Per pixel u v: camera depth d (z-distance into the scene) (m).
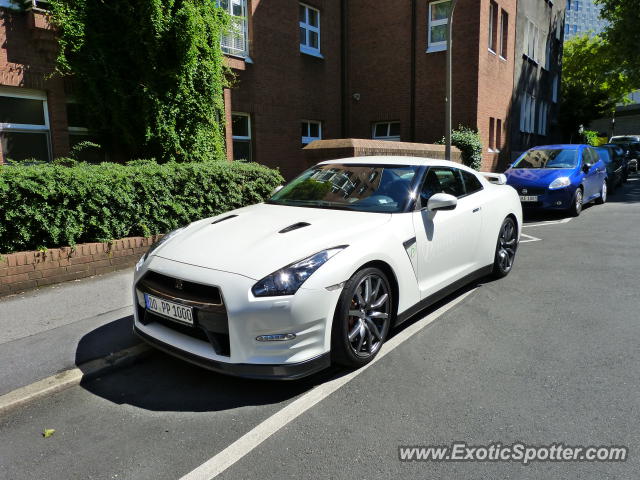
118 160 8.20
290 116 13.66
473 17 14.69
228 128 10.88
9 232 5.18
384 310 3.67
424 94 15.80
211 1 8.70
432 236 4.16
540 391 3.11
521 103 20.42
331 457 2.49
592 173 11.41
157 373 3.52
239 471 2.40
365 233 3.57
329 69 15.48
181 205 6.79
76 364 3.50
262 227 3.69
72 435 2.75
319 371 3.39
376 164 4.68
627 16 25.16
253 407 3.01
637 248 7.29
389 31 16.17
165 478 2.37
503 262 5.73
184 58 7.94
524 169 11.11
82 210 5.66
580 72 35.84
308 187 4.65
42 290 5.21
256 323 2.92
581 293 5.16
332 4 15.45
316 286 3.04
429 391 3.13
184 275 3.17
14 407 3.03
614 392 3.08
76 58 7.44
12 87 7.27
